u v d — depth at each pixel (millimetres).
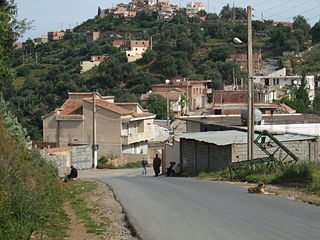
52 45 186625
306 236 10945
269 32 168375
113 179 32594
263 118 45812
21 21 24812
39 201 15688
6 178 15836
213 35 165625
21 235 12492
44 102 105188
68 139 65188
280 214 13766
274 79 111438
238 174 26891
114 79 127062
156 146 71625
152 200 18156
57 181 24719
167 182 26906
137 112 71250
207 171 33531
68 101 70625
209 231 11922
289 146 30781
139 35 190625
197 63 143250
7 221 12711
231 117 47000
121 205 17734
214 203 16422
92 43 171250
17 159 20594
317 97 86875
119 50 165625
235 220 13125
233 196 18250
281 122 43406
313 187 19047
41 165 26094
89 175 44781
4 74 24812
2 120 26172
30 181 19562
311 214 13688
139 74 129625
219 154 32094
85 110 64625
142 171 47312
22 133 29969
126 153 63312
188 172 36594
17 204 14250
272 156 26844
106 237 12812
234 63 130500
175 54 142750
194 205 16156
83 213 16625
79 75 132625
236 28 169125
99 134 63812
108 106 64312
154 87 115812
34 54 175500
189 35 162875
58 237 13031
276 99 91438
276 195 18312
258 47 152750
